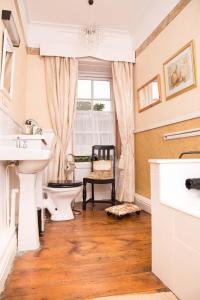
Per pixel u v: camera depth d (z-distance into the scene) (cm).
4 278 117
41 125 304
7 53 175
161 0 247
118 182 332
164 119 242
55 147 296
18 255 153
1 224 140
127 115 317
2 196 145
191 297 97
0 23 157
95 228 214
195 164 134
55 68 303
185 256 101
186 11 204
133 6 273
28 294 109
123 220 242
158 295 108
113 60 315
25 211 164
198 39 188
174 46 224
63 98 303
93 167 321
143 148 294
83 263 141
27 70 305
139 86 308
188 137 200
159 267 123
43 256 152
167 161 127
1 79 157
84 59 317
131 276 126
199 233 93
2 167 145
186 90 201
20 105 255
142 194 297
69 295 108
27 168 157
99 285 116
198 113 184
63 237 189
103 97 364
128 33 332
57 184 235
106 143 356
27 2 263
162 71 246
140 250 161
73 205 306
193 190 132
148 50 281
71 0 262
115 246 169
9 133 191
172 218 112
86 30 284
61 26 311
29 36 308
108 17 295
